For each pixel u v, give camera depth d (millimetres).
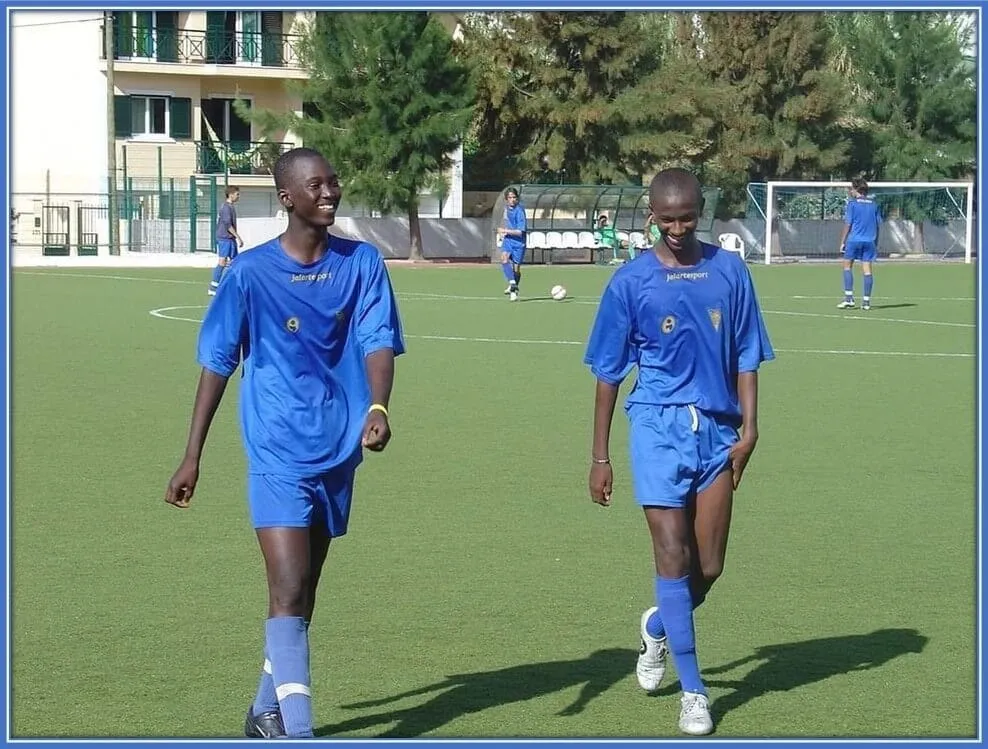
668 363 7078
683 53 72062
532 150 67250
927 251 69375
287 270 6574
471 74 58844
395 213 62094
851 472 13664
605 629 8555
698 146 70312
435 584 9547
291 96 63844
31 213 60531
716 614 8906
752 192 67312
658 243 7281
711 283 7051
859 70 72688
